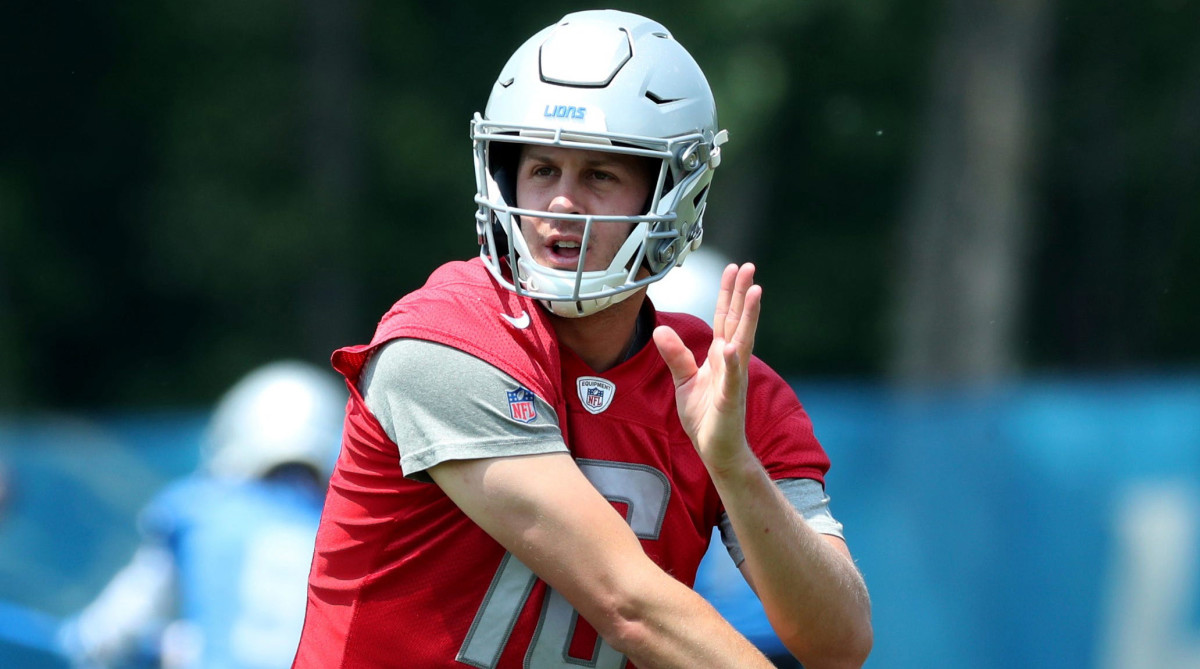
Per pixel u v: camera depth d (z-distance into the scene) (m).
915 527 28.89
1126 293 78.50
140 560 21.12
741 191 73.31
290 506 19.19
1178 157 76.81
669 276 17.06
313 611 10.65
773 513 9.72
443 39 70.94
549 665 10.13
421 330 9.79
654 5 64.88
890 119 72.38
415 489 9.95
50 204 68.62
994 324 61.75
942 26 66.19
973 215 61.78
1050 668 28.47
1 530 27.00
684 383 9.66
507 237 10.41
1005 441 29.12
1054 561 28.73
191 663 18.88
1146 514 28.55
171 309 69.12
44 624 26.39
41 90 68.56
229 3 67.88
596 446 10.13
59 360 68.44
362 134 68.25
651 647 9.39
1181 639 28.12
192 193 65.81
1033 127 67.81
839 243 75.19
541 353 9.93
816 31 69.81
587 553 9.42
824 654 10.24
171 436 28.31
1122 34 76.56
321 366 65.19
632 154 10.05
